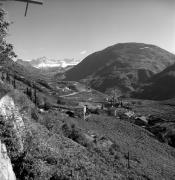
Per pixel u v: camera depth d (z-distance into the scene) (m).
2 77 22.95
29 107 32.75
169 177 43.00
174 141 92.44
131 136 74.19
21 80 171.25
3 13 15.63
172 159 63.12
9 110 19.36
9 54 17.17
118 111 132.75
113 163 36.09
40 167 17.42
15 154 16.86
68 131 39.75
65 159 23.17
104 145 46.28
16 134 17.98
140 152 55.12
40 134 25.50
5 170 13.46
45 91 177.75
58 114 63.31
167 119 135.12
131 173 35.31
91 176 23.14
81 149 32.19
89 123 74.56
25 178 15.85
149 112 163.38
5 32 16.47
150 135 84.12
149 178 37.00
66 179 19.30
